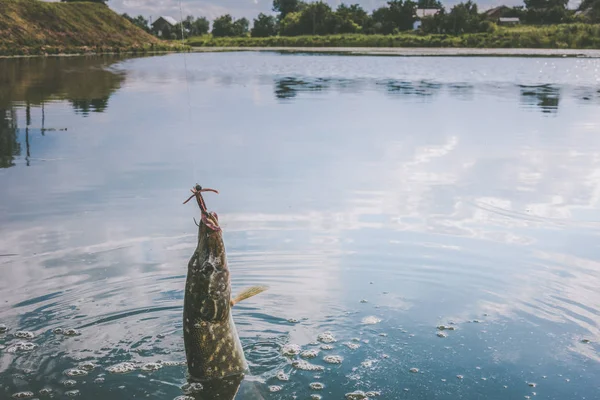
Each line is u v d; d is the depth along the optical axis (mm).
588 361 5016
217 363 4781
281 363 5027
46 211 8602
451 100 21219
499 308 5883
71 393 4629
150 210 8633
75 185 9914
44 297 6062
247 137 13992
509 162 11562
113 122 15992
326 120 16438
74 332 5488
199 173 10688
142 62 45219
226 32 124125
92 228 7914
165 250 7219
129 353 5191
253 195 9359
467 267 6754
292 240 7477
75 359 5086
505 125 15773
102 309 5883
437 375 4848
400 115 17406
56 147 12883
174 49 74438
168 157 11930
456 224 8086
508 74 34375
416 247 7289
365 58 52469
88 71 34750
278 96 22203
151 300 6062
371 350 5215
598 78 31812
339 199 9156
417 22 110812
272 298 6078
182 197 9258
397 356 5117
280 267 6750
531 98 21969
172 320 5734
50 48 57594
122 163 11438
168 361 5086
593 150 12656
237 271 6645
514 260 6930
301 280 6453
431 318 5719
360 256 7035
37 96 21438
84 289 6246
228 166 11203
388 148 12836
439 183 10086
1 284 6320
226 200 9094
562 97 22328
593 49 78000
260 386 4711
